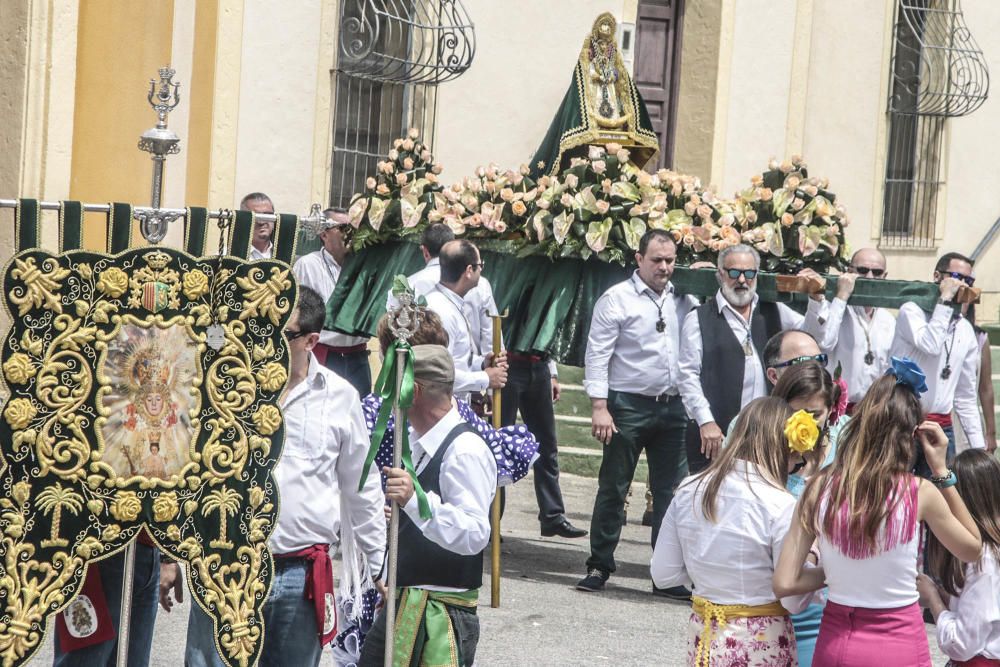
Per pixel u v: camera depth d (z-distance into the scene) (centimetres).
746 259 1076
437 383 629
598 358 1116
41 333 544
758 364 1084
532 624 1016
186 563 579
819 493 606
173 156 1564
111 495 561
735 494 621
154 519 571
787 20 1961
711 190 1267
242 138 1577
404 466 614
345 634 693
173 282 569
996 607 678
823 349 1112
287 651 638
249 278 586
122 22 1495
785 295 1139
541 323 1191
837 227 1274
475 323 1185
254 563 595
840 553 600
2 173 1430
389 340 666
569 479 1639
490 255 1245
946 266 1219
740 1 1925
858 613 601
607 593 1129
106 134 1497
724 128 1931
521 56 1795
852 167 2039
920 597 711
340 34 1661
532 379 1236
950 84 2055
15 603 545
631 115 1659
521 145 1805
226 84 1555
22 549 546
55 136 1433
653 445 1145
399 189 1282
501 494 1252
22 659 547
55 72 1427
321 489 645
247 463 591
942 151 2100
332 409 648
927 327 1170
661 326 1117
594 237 1165
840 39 2019
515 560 1234
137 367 563
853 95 2033
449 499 624
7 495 543
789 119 1975
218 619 587
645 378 1116
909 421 607
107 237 563
